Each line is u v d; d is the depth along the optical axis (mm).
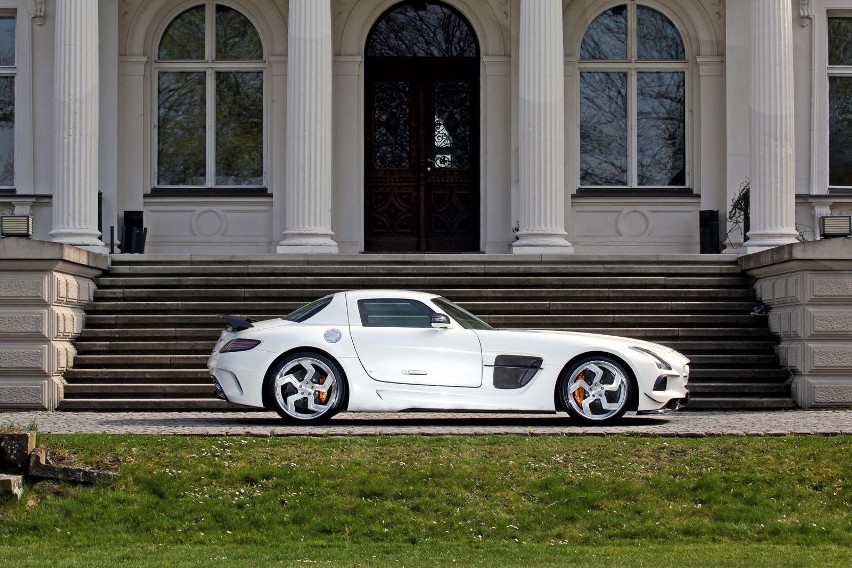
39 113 26594
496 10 27469
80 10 24125
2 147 26938
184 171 27484
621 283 22188
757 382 20109
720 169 27438
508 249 27234
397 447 14336
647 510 12992
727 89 27031
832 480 13758
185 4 27469
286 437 14820
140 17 27234
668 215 27438
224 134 27516
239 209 27234
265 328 16797
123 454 13898
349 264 22812
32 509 12992
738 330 20906
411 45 27906
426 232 27812
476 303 21422
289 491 13227
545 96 24078
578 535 12547
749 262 21953
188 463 13719
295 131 23906
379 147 27938
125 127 27125
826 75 27109
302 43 23922
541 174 23984
